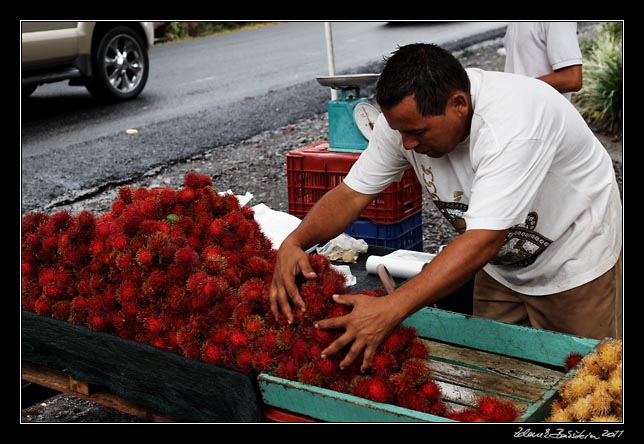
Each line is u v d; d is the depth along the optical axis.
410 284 1.90
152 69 11.23
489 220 1.94
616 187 2.46
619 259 2.51
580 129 2.25
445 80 1.96
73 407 3.27
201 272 2.20
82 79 8.55
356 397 1.82
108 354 2.23
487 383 2.12
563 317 2.51
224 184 5.99
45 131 7.67
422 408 1.82
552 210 2.33
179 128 7.59
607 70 6.92
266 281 2.27
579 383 1.83
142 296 2.23
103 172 6.32
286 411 1.95
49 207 5.57
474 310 2.76
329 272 2.12
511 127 1.99
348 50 11.67
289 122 7.68
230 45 13.34
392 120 2.01
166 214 2.50
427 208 5.63
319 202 2.46
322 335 1.93
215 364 2.03
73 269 2.46
